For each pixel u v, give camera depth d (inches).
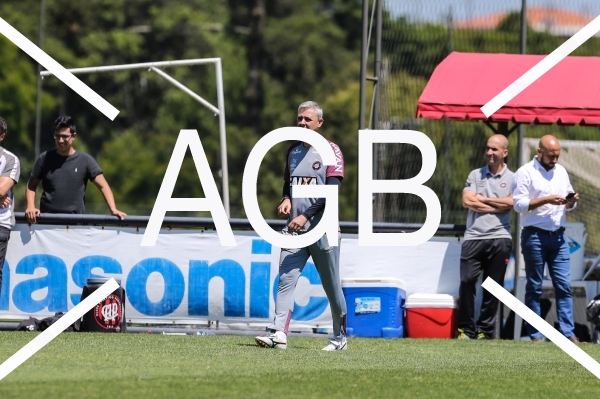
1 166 1186.0
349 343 1160.2
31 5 5492.1
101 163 5236.2
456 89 1413.6
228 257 1294.3
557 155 1247.5
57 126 1263.5
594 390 845.8
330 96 5369.1
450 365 980.6
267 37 5565.9
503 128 1450.5
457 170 1765.5
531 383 871.7
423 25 1598.2
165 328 1286.9
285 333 1044.5
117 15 5644.7
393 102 1533.0
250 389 778.8
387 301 1283.2
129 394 738.2
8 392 733.3
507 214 1289.4
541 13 1843.0
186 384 790.5
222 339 1149.1
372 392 791.1
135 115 5570.9
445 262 1325.0
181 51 5639.8
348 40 6082.7
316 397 758.5
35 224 1284.4
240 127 5551.2
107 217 1277.1
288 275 1035.3
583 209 1642.5
